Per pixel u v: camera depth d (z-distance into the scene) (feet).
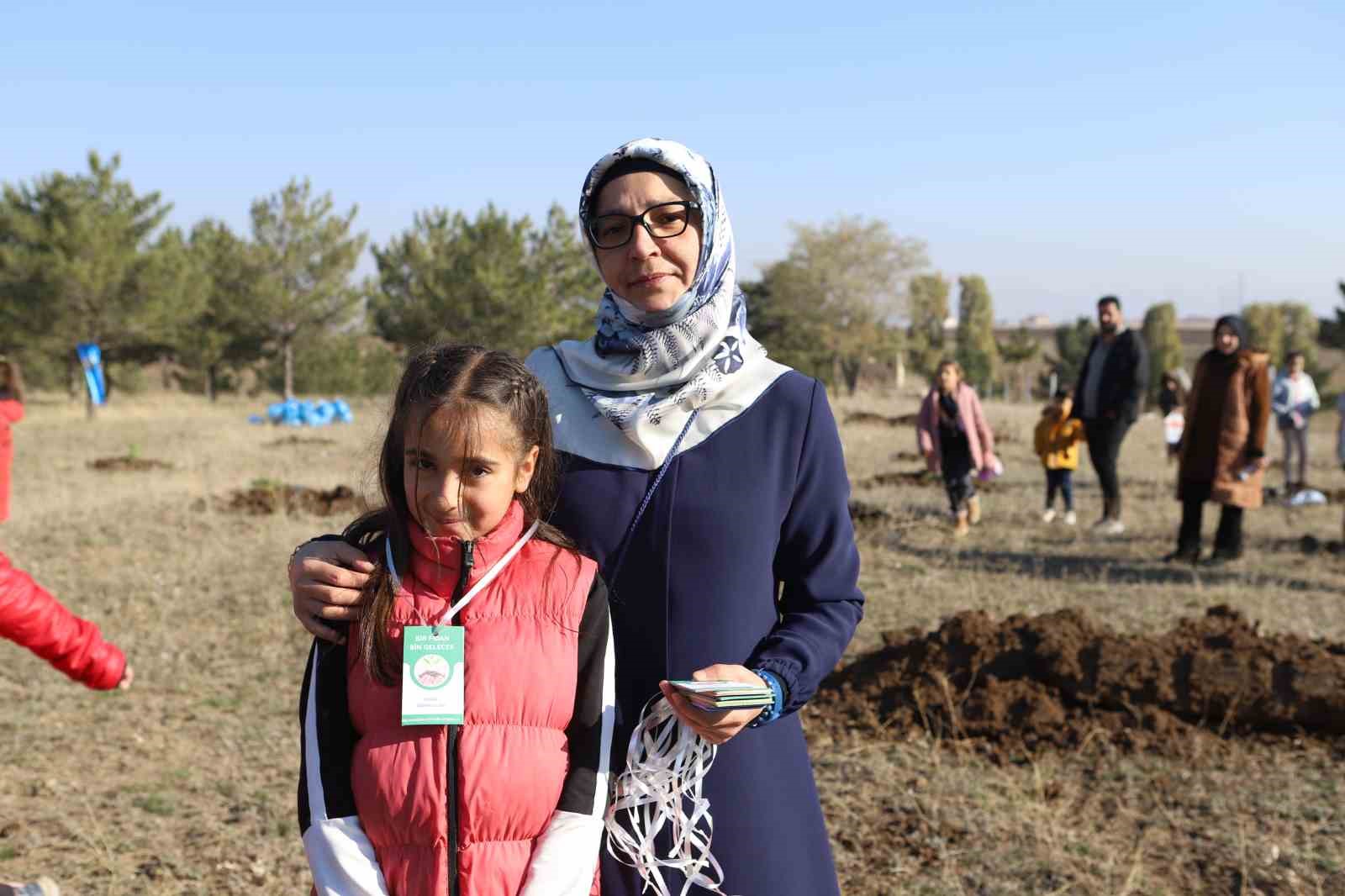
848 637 6.37
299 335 141.49
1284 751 15.38
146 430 81.66
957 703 16.52
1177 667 16.28
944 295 241.14
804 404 6.47
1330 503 41.52
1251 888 12.04
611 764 6.20
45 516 36.42
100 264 104.06
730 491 6.24
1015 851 12.91
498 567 5.70
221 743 16.85
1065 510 36.76
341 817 5.49
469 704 5.48
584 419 6.48
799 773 6.40
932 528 34.35
